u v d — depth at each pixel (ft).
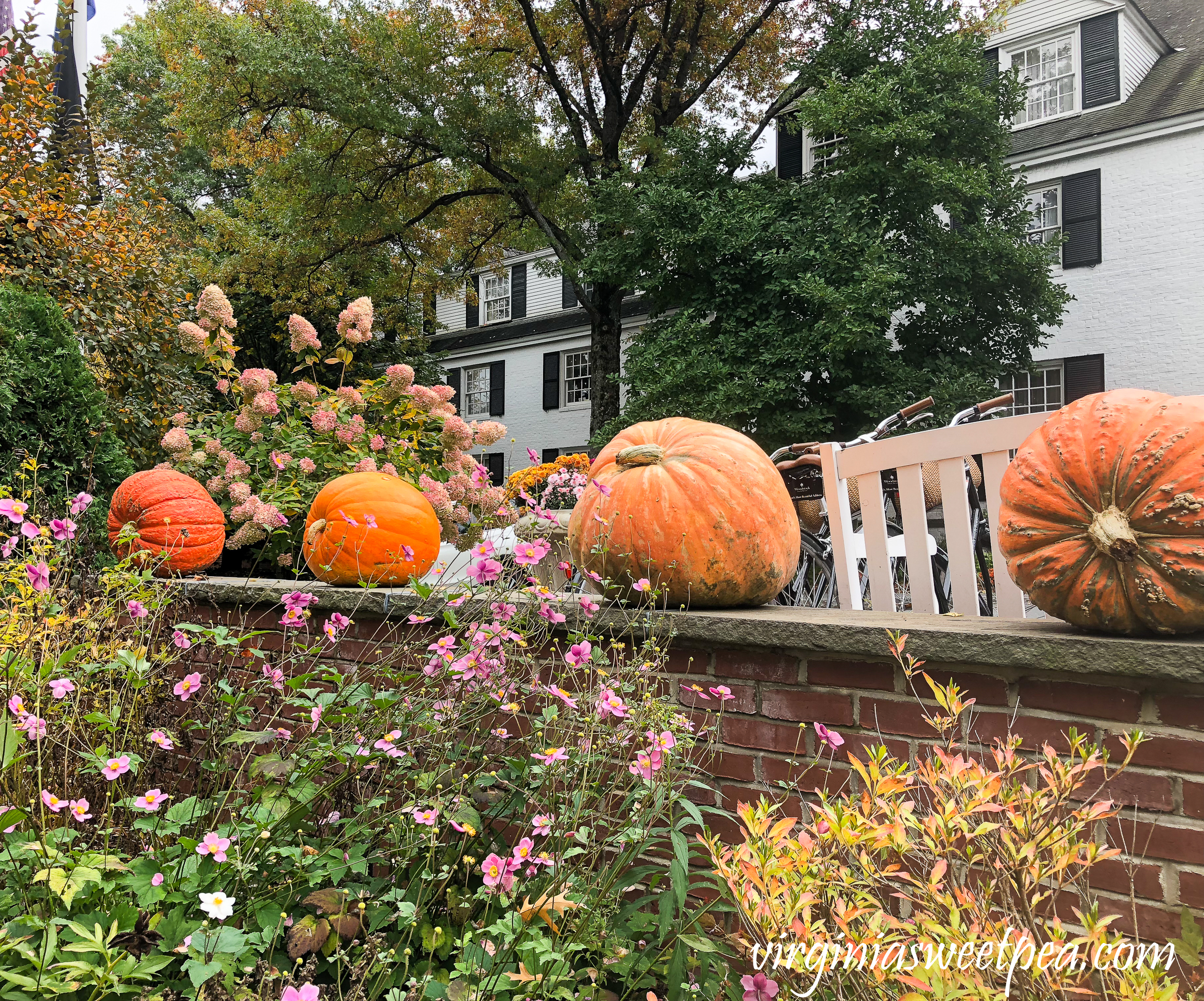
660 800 5.43
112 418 18.65
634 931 5.65
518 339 82.12
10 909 4.85
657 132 52.75
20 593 6.72
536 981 4.71
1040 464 5.28
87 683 6.70
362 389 13.33
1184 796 4.80
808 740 6.17
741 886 4.31
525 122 50.65
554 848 5.65
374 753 5.70
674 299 45.91
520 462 82.17
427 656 7.52
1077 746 4.27
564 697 5.74
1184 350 46.03
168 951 4.56
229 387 12.67
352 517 9.39
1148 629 5.05
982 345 41.70
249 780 6.56
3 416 11.93
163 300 22.85
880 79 39.93
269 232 58.23
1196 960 3.96
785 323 39.96
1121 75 49.52
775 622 6.20
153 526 10.13
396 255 61.57
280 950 5.45
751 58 54.24
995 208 40.63
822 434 38.58
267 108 52.08
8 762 4.99
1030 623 6.12
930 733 5.68
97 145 25.84
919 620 6.40
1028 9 52.85
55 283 19.38
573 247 51.39
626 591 7.41
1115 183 48.39
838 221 38.09
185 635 6.84
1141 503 4.79
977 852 5.01
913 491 8.61
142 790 6.91
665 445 7.60
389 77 50.03
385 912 5.35
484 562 6.62
